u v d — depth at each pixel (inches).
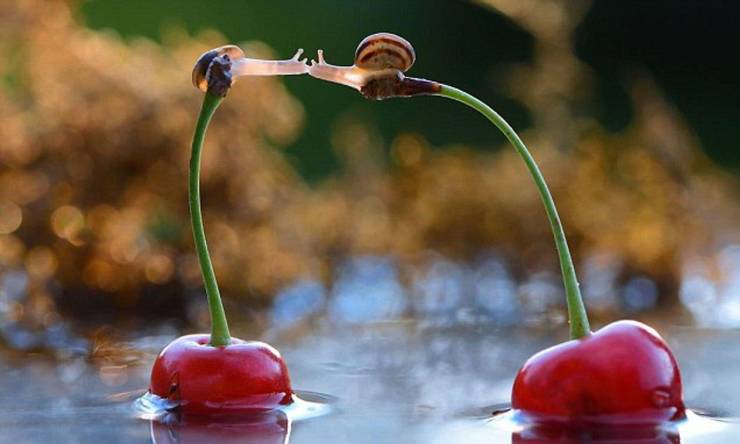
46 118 29.8
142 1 57.4
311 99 58.9
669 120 36.4
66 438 18.4
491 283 31.9
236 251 30.3
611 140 37.2
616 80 60.7
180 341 19.5
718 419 18.8
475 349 23.0
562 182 34.9
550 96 37.6
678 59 63.2
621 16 63.2
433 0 66.1
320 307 29.5
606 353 18.5
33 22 31.2
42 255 28.5
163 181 30.3
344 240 35.1
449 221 35.1
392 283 32.0
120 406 19.6
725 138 55.7
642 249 31.7
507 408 19.3
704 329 24.6
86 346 24.0
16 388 20.6
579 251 33.3
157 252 29.4
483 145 50.1
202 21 60.7
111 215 29.4
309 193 38.2
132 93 30.4
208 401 19.1
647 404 18.5
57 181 29.2
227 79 18.9
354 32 66.0
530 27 37.8
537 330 24.7
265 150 33.6
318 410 19.4
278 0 65.7
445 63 63.1
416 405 19.5
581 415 18.5
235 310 29.4
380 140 42.6
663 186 34.6
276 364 19.3
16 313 26.0
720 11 63.4
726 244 34.4
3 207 28.6
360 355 22.6
